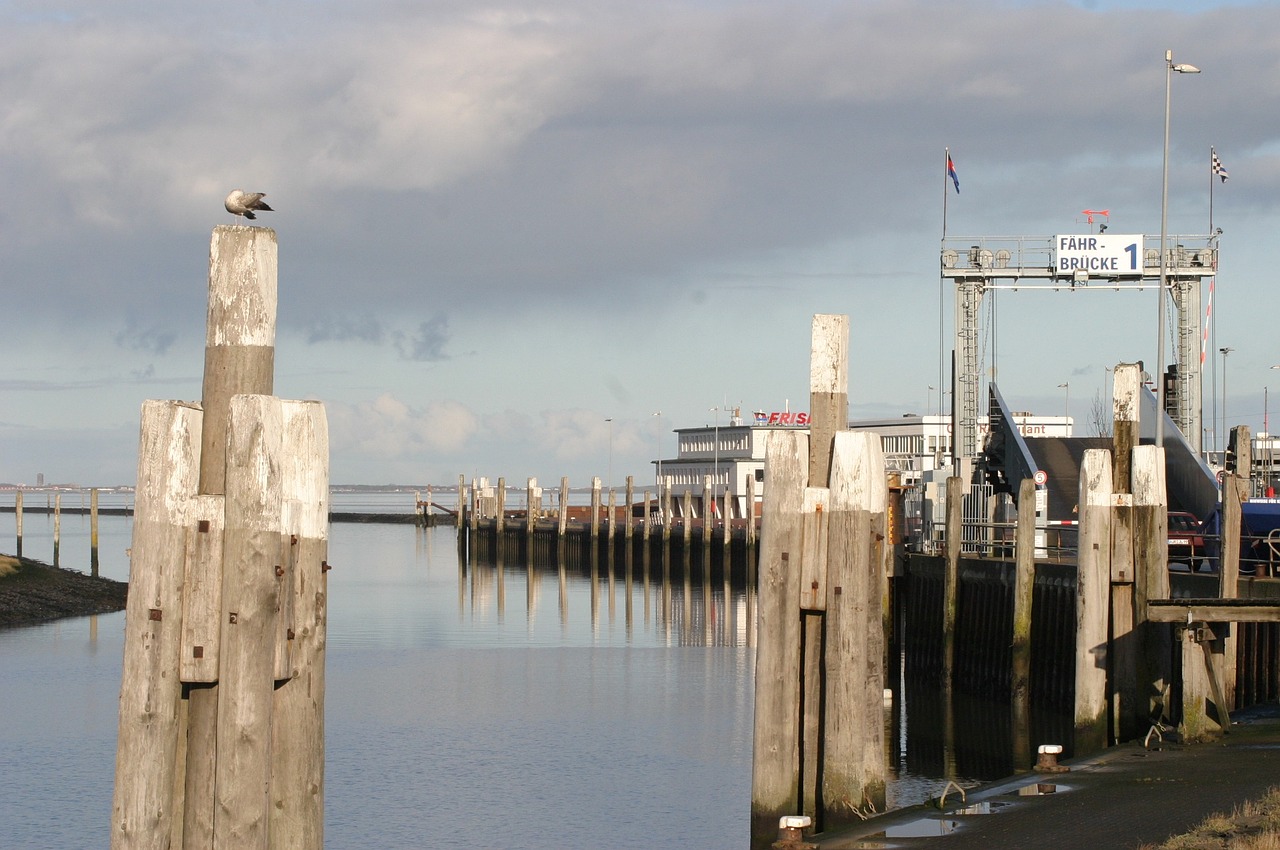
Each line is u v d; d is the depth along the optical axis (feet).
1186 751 82.48
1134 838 61.82
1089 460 89.56
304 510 41.78
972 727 129.18
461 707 144.46
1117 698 89.10
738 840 91.97
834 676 65.41
